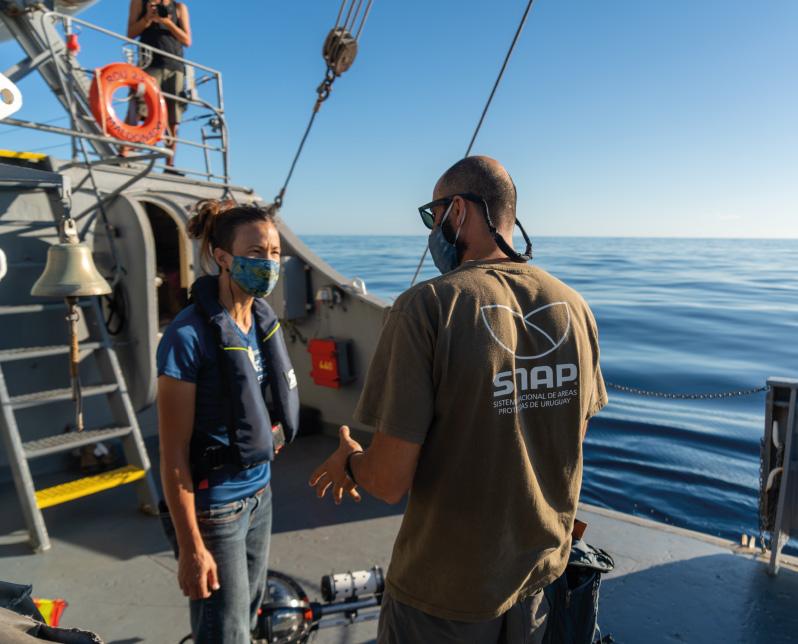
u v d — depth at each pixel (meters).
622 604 2.68
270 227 1.73
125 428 3.52
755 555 3.08
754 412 9.27
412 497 1.31
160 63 5.68
